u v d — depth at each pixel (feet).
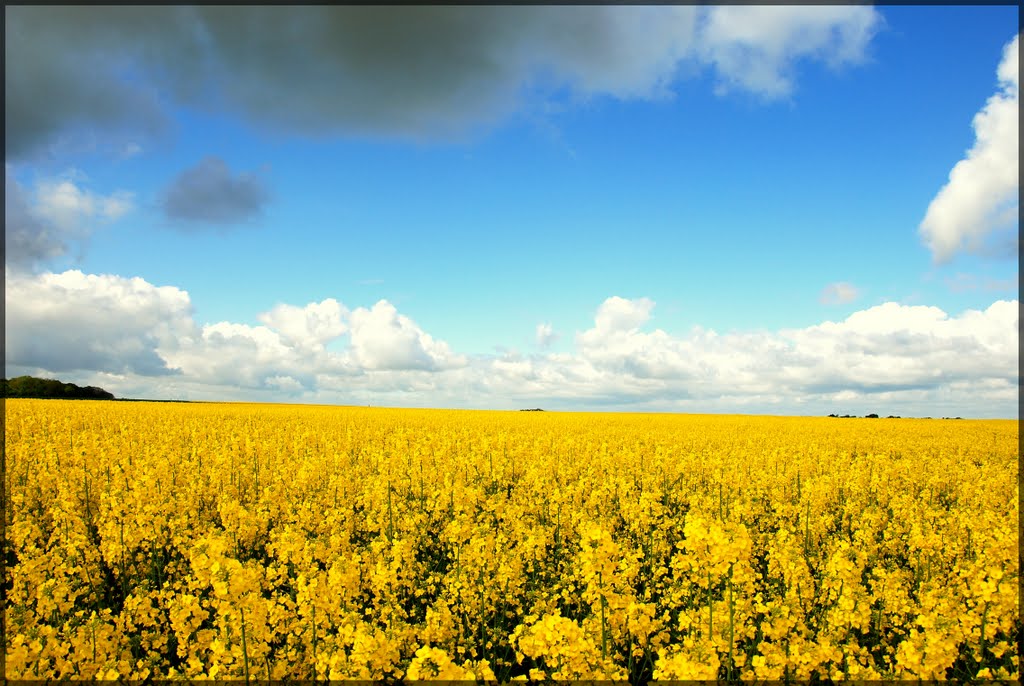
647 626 23.38
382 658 19.94
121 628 25.66
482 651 28.14
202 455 66.03
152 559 36.32
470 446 83.10
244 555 37.11
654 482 59.36
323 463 59.41
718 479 54.65
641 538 40.63
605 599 23.80
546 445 80.79
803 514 44.47
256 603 21.79
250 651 21.56
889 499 54.75
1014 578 24.29
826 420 194.80
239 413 142.92
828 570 27.99
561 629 20.44
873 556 36.96
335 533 37.01
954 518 40.93
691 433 116.37
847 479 58.59
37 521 45.98
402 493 53.36
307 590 23.16
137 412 128.36
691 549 22.21
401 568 31.50
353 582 24.09
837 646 23.52
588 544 23.11
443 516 45.16
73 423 95.25
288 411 173.17
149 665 24.75
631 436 107.76
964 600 27.89
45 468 54.29
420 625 27.55
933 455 93.76
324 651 21.53
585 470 63.82
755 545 36.52
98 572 34.94
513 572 31.01
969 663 25.25
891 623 26.63
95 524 44.68
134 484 43.50
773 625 22.44
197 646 23.20
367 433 99.76
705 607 23.91
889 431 138.21
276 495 48.06
